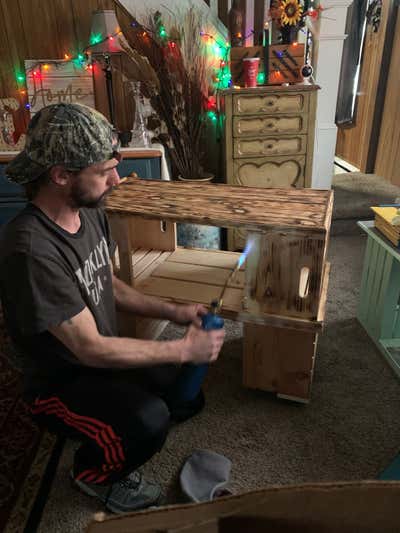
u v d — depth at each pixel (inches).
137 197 65.1
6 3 114.3
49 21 116.6
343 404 66.8
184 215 57.2
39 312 40.6
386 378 72.1
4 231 42.2
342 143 193.8
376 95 155.8
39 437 62.3
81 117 39.8
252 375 67.4
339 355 77.8
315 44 126.7
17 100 124.0
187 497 51.8
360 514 15.7
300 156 111.4
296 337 61.6
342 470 55.9
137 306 57.2
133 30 115.6
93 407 46.6
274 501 15.4
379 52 151.6
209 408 66.7
